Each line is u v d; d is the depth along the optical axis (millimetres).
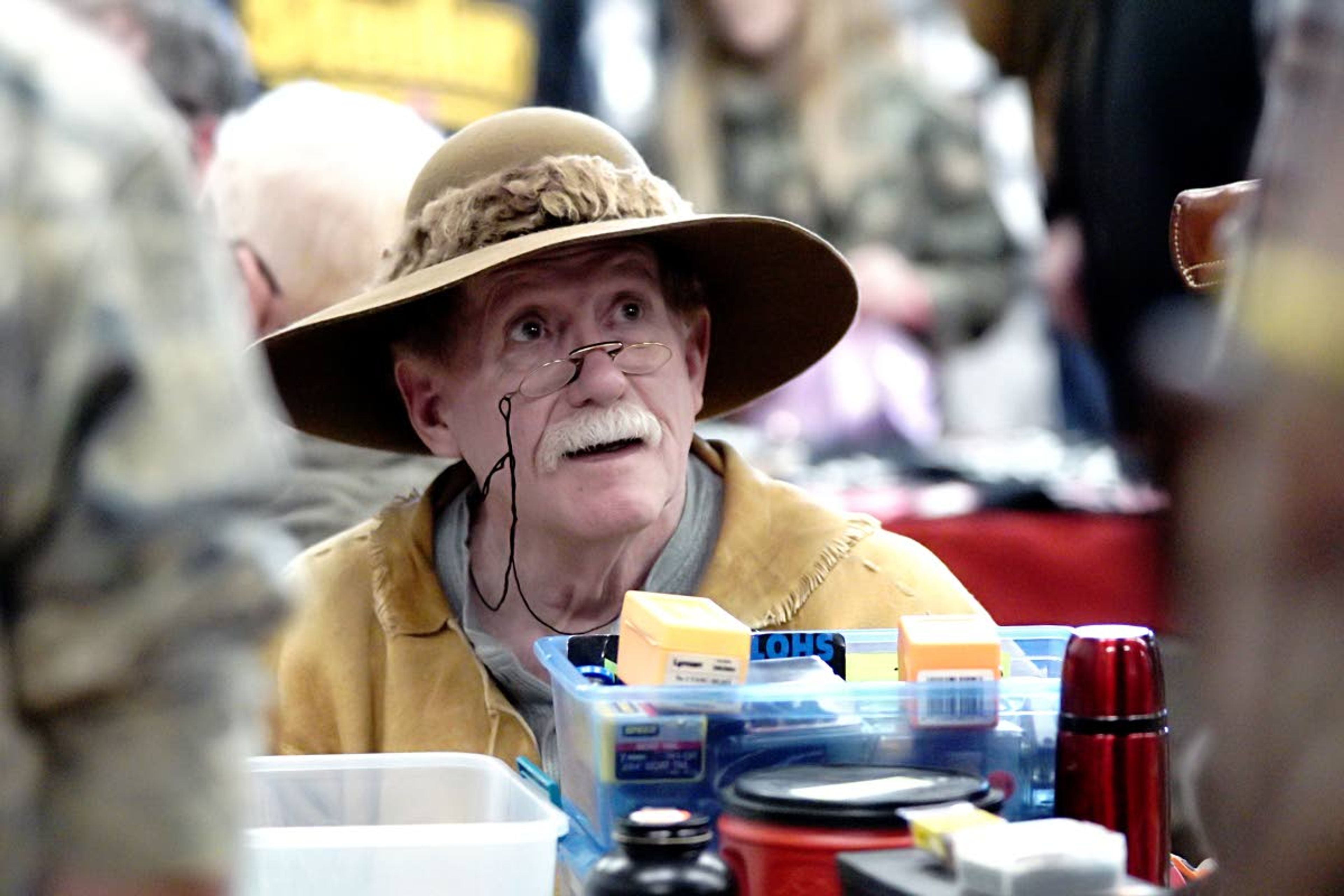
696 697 4594
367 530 6605
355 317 6391
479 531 6457
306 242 7711
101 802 2936
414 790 5562
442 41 12047
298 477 7711
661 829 4043
